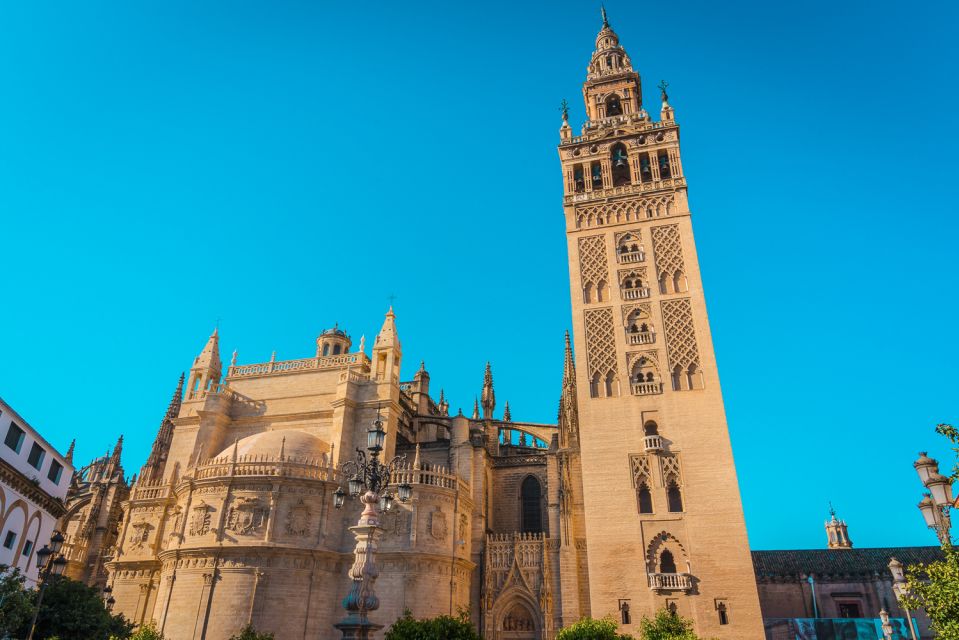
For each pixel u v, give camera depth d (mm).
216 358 74312
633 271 61031
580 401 56594
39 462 46531
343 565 54312
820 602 60688
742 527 49062
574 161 68625
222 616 49031
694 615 47188
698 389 54562
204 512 53250
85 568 73250
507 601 56906
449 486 58375
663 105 68438
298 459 57688
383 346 66250
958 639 19750
